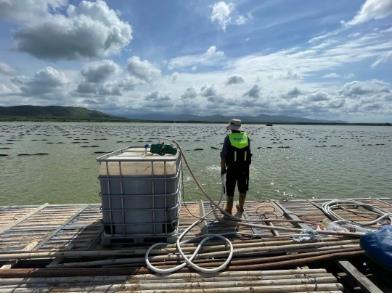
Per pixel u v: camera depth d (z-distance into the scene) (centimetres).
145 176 514
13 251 497
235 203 769
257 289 401
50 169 1762
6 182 1434
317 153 2634
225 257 489
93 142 3444
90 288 403
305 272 437
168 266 459
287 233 570
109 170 509
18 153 2438
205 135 4984
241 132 642
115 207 520
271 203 767
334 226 581
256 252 496
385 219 640
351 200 756
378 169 1844
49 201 1135
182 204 762
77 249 511
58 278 423
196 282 416
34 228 606
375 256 427
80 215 683
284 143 3638
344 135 5656
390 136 5572
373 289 391
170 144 635
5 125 8306
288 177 1582
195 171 1691
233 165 631
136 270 445
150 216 526
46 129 6334
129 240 530
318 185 1414
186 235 568
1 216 693
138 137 4300
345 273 456
